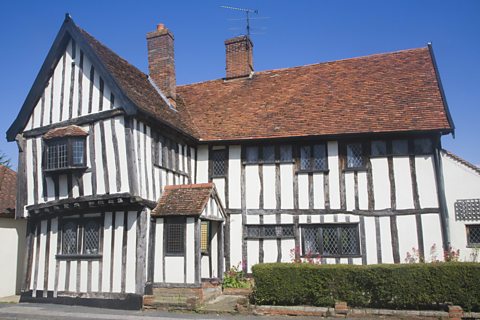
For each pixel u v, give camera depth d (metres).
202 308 9.48
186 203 10.80
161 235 10.65
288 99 14.09
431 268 8.38
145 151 10.73
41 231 11.40
